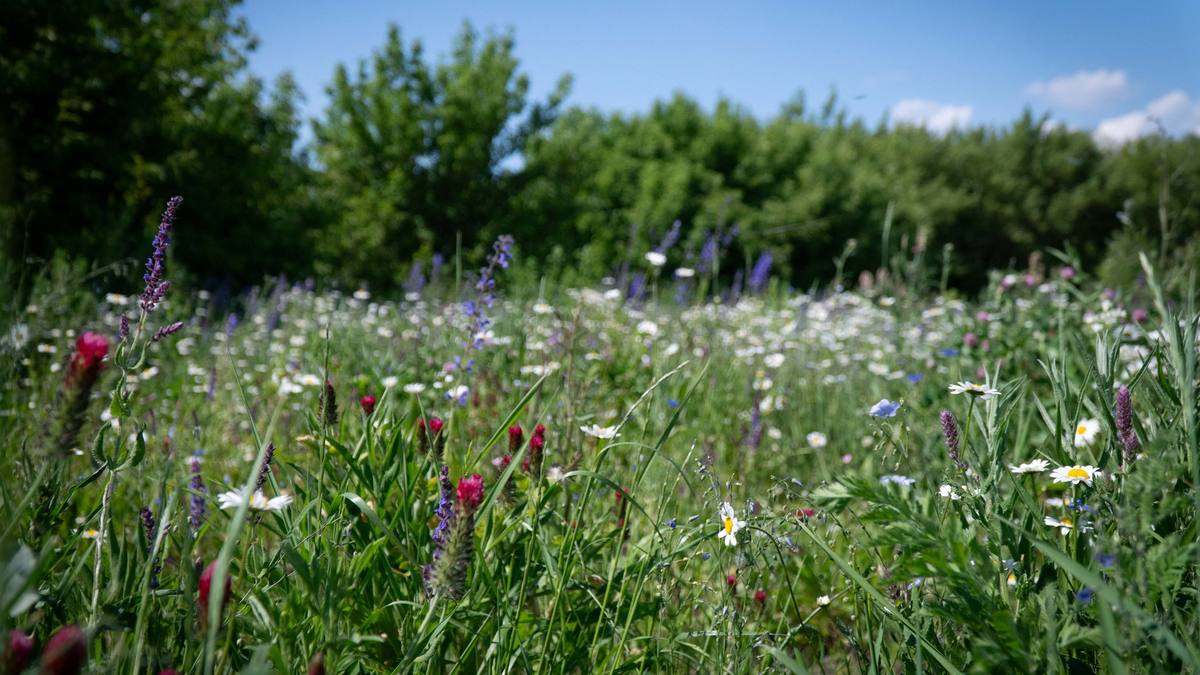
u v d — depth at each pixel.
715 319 6.99
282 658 1.49
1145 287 4.54
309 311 8.84
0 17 16.44
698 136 38.84
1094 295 4.84
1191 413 1.62
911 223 39.06
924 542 1.52
